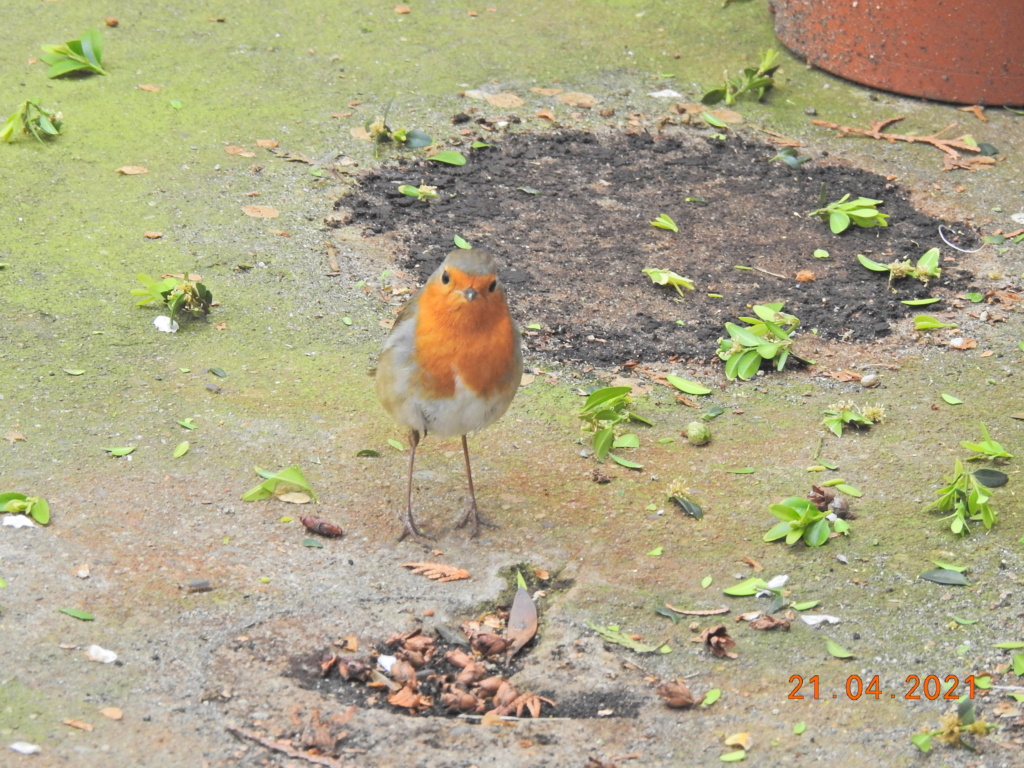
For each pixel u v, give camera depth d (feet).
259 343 34.81
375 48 53.78
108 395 31.78
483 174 45.50
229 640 23.85
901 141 49.60
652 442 31.94
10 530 26.27
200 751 20.97
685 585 26.63
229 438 30.50
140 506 27.63
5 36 51.85
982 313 38.45
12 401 31.04
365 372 33.86
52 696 21.80
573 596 26.09
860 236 42.98
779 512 28.19
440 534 27.84
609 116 50.16
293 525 27.61
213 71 50.70
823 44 53.78
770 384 34.78
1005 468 31.09
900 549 28.07
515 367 26.43
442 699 23.09
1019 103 51.90
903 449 31.91
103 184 42.24
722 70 54.03
